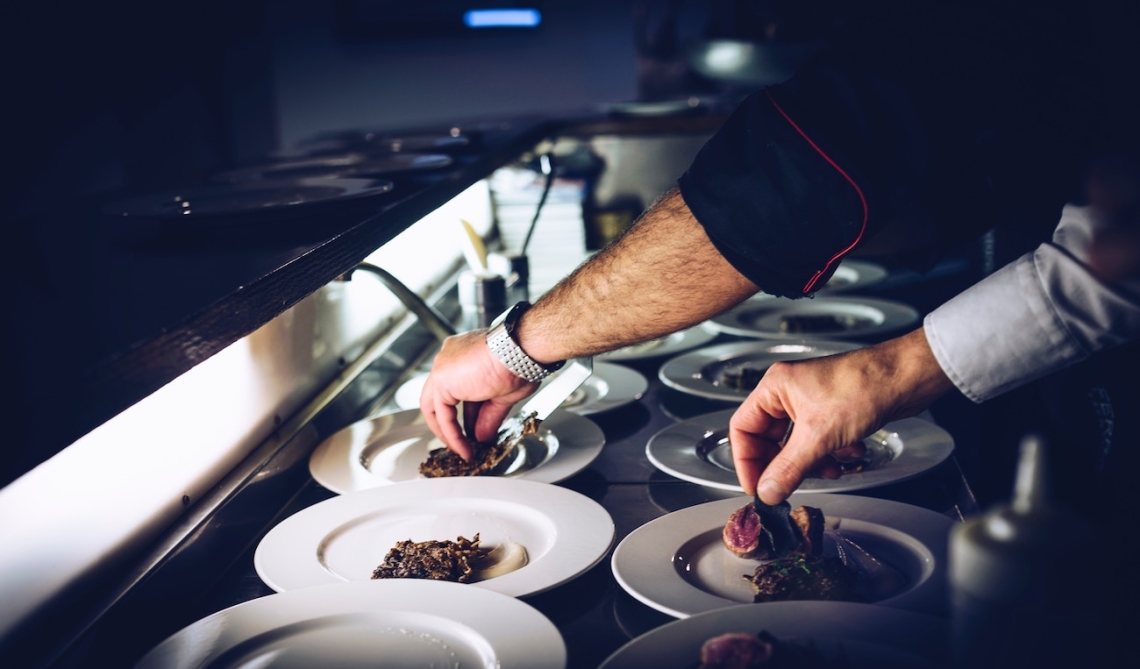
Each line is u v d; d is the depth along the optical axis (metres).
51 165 3.62
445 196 1.22
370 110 4.86
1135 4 0.93
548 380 1.33
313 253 0.80
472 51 4.77
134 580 0.78
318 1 4.70
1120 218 0.72
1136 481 1.02
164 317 0.60
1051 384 1.27
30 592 0.69
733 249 0.87
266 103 4.78
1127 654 0.71
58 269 0.75
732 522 0.83
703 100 3.14
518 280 1.64
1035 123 0.98
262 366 1.10
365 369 1.38
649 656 0.62
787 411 0.81
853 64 0.89
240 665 0.65
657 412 1.26
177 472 0.89
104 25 2.52
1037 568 0.45
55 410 0.47
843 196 0.83
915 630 0.63
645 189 2.66
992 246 1.75
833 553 0.80
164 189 1.23
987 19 0.92
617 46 4.73
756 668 0.59
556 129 2.62
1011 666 0.46
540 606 0.75
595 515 0.87
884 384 0.78
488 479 0.97
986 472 1.42
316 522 0.89
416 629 0.68
